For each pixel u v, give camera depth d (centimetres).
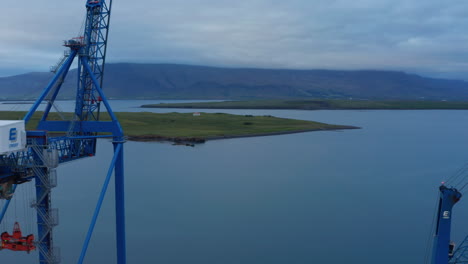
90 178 10156
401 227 7031
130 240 6244
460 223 7444
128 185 9594
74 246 5988
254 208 7912
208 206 7969
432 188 9875
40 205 4025
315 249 6019
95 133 5519
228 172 11288
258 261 5572
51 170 4009
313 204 8256
